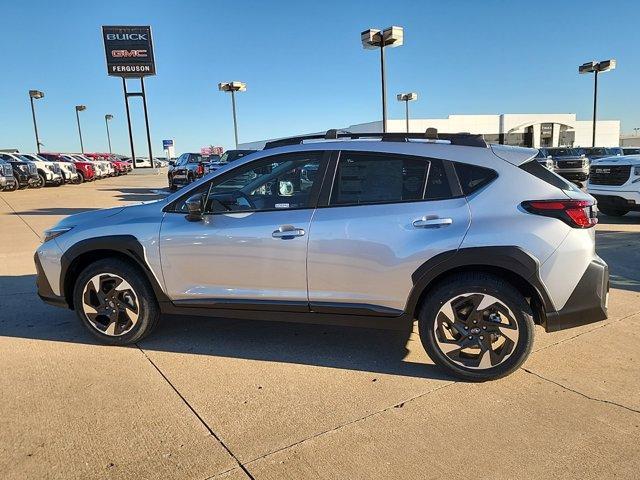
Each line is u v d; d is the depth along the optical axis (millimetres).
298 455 2791
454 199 3543
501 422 3088
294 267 3775
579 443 2861
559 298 3447
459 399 3377
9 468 2686
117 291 4227
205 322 4926
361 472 2641
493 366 3537
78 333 4645
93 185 29484
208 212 4020
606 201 11227
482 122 62156
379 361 4004
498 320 3498
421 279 3527
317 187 3805
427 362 3969
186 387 3578
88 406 3316
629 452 2771
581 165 22109
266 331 4676
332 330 4691
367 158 3734
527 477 2586
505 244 3377
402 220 3562
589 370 3777
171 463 2730
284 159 3932
